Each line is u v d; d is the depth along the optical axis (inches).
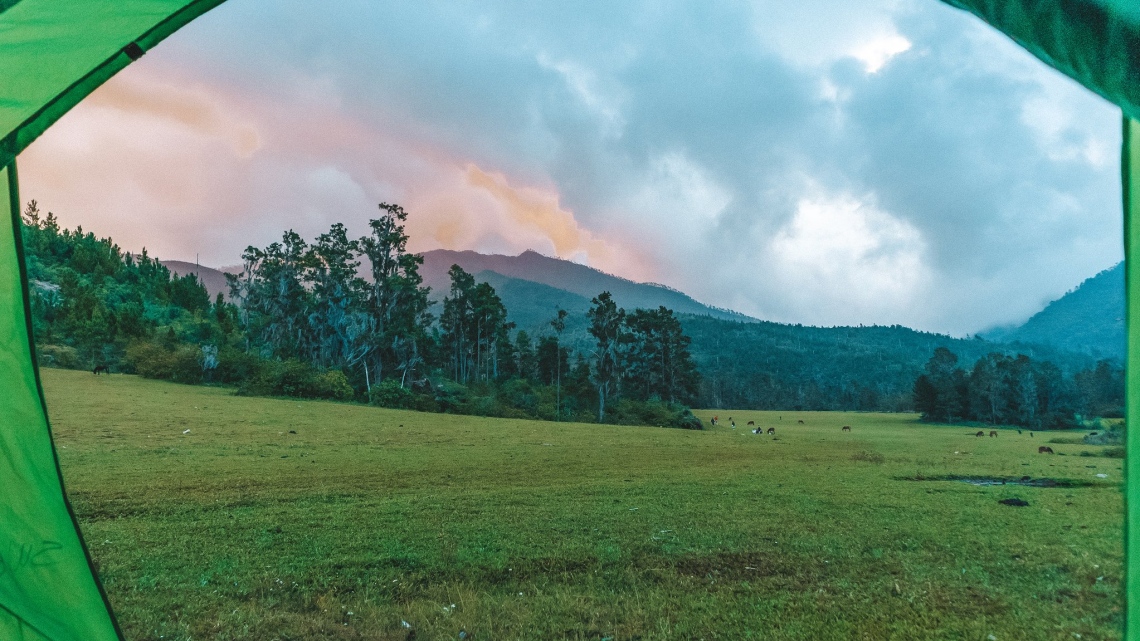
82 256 3154.5
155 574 309.4
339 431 1107.9
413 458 828.0
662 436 1445.6
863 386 5206.7
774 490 631.8
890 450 1284.4
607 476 722.2
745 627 254.2
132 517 436.1
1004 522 474.0
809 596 292.7
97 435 843.4
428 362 2773.1
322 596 285.1
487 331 3176.7
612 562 347.6
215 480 589.9
